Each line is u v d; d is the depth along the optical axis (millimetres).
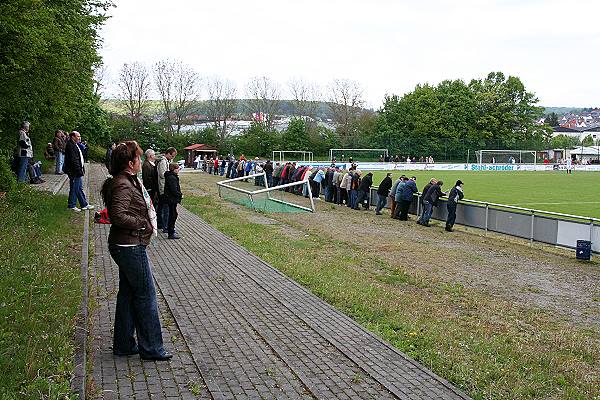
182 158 85812
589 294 12641
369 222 23750
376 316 9500
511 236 19859
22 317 6652
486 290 12609
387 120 95438
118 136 82250
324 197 32812
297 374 6559
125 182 6293
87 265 10484
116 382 5914
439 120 93438
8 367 5312
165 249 14484
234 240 16484
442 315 10102
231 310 9141
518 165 81188
